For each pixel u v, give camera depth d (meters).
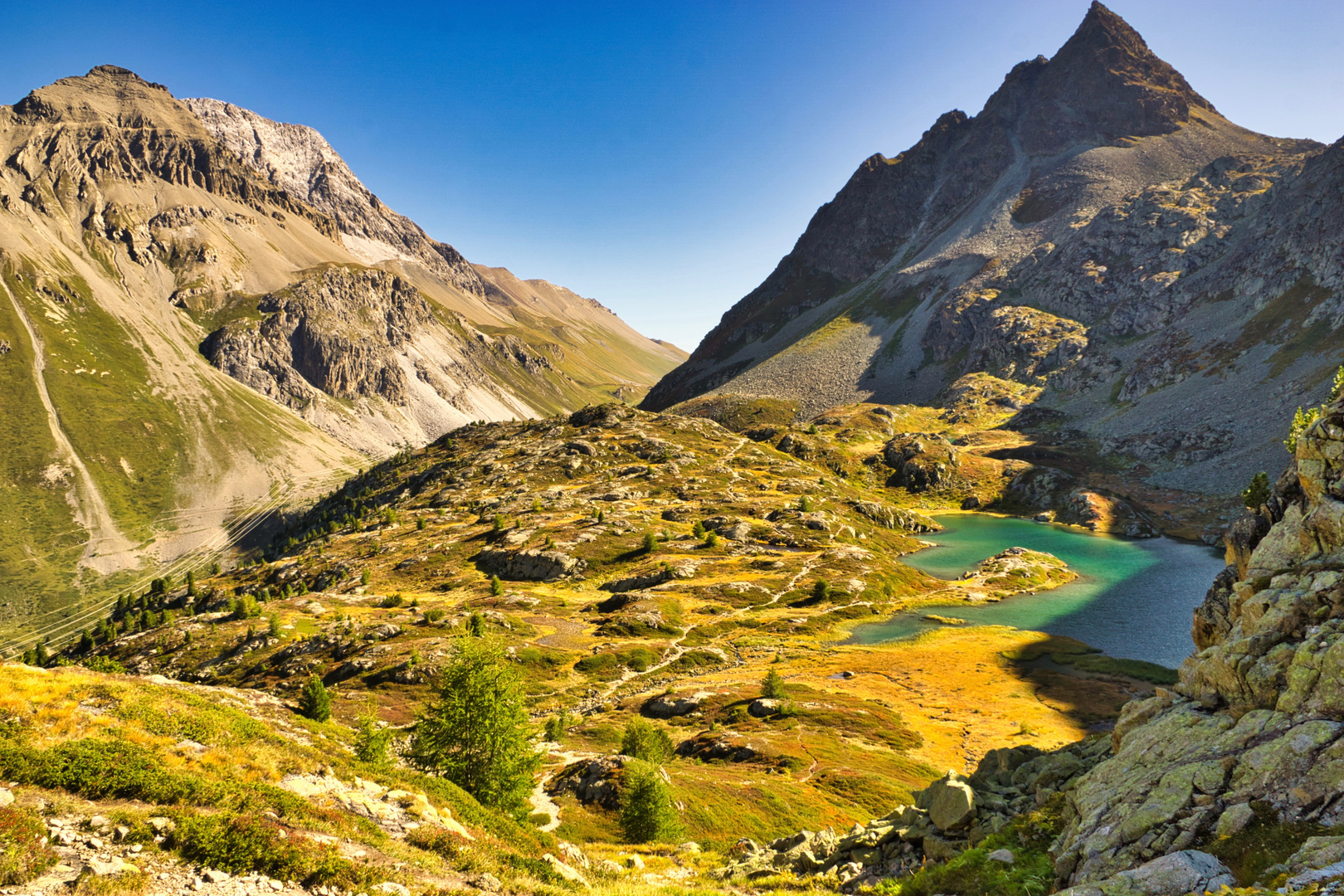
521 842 26.36
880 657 113.50
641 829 44.44
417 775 29.23
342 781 25.42
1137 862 16.08
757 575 160.75
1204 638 30.27
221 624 146.62
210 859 16.44
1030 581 159.88
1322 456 22.95
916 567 182.38
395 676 104.50
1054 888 17.89
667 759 66.69
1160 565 171.50
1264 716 17.88
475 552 189.62
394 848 20.52
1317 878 11.88
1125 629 127.00
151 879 15.12
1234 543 30.97
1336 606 18.72
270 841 17.45
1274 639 19.56
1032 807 24.12
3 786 17.56
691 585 152.50
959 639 122.81
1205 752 18.31
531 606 142.88
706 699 90.25
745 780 59.09
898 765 67.69
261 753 24.84
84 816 17.12
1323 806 14.26
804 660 112.94
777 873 29.77
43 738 21.09
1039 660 110.25
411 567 183.75
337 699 97.00
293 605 156.25
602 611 140.88
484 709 35.62
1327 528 21.58
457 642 37.78
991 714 86.81
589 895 21.92
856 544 190.00
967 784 28.03
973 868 20.44
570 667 109.75
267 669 118.06
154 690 27.86
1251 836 14.54
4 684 24.11
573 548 177.62
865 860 27.58
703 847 45.53
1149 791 18.20
